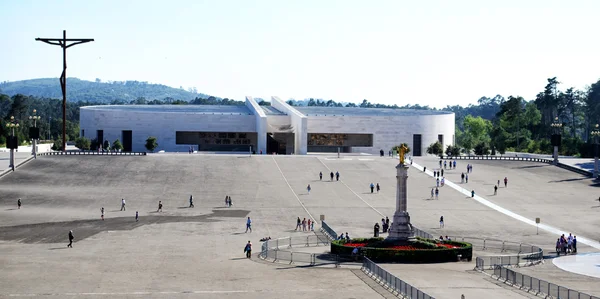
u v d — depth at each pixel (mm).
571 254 67312
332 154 170375
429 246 61031
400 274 51844
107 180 112562
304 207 95188
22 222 81812
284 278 50469
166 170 120750
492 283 49000
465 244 62312
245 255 61938
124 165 124250
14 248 64562
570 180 120812
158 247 66000
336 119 185375
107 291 45375
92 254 61188
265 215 89125
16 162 123812
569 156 183125
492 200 103000
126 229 77562
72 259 58094
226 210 92562
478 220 88375
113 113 182375
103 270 52969
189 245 67625
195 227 79688
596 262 61469
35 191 103500
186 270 53438
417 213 92312
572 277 52719
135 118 182500
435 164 135750
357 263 57344
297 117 174750
